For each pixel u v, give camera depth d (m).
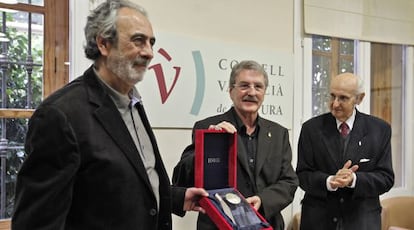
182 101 2.42
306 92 2.94
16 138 2.08
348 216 1.98
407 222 3.00
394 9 3.34
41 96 2.13
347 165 1.92
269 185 1.73
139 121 1.27
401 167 3.51
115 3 1.15
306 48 2.93
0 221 2.02
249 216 1.40
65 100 1.05
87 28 1.16
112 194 1.06
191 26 2.46
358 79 2.04
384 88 3.41
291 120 2.86
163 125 2.36
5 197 2.05
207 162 1.49
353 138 2.04
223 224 1.34
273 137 1.81
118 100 1.18
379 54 3.37
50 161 0.99
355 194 1.94
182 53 2.42
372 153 2.03
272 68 2.77
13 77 2.07
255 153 1.75
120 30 1.12
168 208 1.27
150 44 1.18
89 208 1.05
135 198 1.10
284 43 2.84
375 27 3.24
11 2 2.05
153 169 1.26
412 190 3.49
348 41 3.20
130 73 1.14
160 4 2.36
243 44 2.65
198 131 1.46
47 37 2.13
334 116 2.09
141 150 1.22
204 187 1.48
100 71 1.17
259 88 1.75
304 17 2.90
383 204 2.95
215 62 2.54
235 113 1.79
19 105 2.09
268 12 2.76
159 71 2.34
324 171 2.06
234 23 2.62
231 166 1.53
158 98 2.34
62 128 1.00
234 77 1.77
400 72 3.50
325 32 2.99
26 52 2.10
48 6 2.13
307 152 2.12
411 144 3.51
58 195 0.98
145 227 1.13
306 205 2.11
